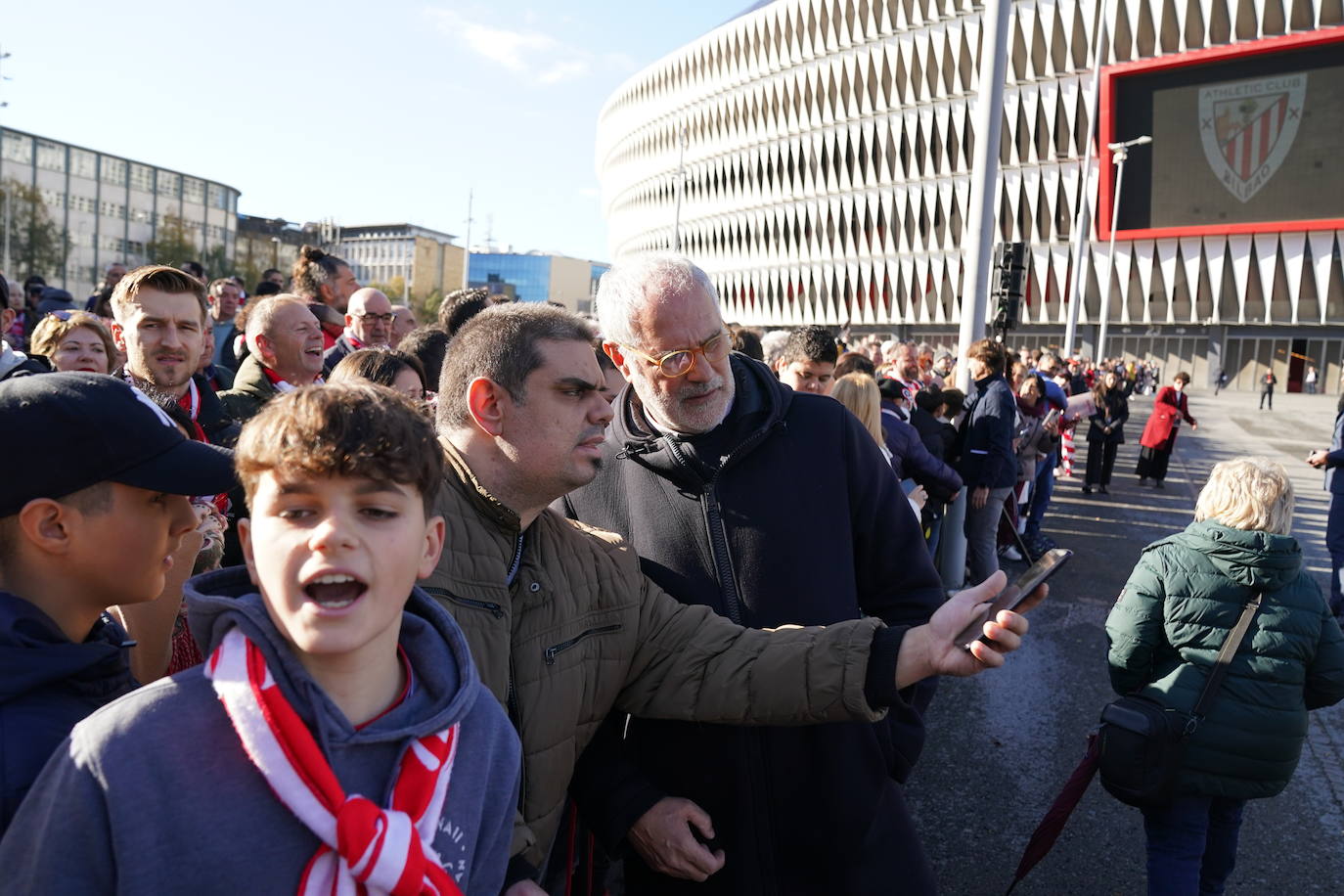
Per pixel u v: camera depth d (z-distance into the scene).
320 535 0.99
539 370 1.65
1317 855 3.66
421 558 1.13
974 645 1.58
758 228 67.25
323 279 6.59
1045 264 52.25
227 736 1.01
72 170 78.44
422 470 1.07
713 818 2.03
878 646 1.74
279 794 0.98
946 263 56.16
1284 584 2.77
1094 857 3.61
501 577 1.67
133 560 1.30
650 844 1.90
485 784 1.19
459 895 1.04
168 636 1.83
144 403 1.31
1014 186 52.50
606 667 1.82
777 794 2.02
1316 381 48.22
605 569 1.85
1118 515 11.31
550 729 1.70
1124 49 47.84
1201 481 14.70
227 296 7.24
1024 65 50.88
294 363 4.20
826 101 60.88
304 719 1.04
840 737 2.05
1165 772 2.71
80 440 1.22
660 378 2.06
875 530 2.28
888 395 5.94
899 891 2.07
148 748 0.98
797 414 2.26
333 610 1.01
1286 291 46.97
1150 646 2.87
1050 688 5.39
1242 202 46.25
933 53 54.44
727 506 2.13
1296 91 44.03
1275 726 2.72
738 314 69.88
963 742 4.65
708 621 1.93
